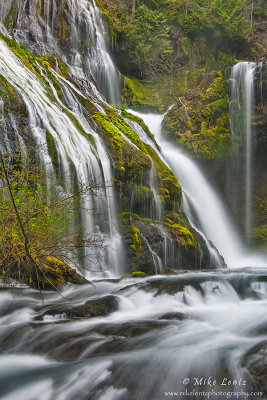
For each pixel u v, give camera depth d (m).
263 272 9.92
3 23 15.66
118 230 10.30
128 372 4.07
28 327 5.53
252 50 24.36
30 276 6.98
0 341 5.30
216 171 17.48
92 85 16.72
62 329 5.38
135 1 25.12
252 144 17.78
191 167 16.78
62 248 7.44
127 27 22.41
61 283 7.46
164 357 4.26
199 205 15.73
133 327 5.32
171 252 10.84
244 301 6.88
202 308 6.34
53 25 17.88
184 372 3.97
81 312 5.93
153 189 12.23
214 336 4.88
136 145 12.92
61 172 9.62
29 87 11.13
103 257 9.59
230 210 17.61
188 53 23.56
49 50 17.00
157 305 6.54
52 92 12.30
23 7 16.67
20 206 6.43
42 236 6.75
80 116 12.36
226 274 8.66
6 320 5.97
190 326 5.34
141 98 21.55
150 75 23.31
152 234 10.62
